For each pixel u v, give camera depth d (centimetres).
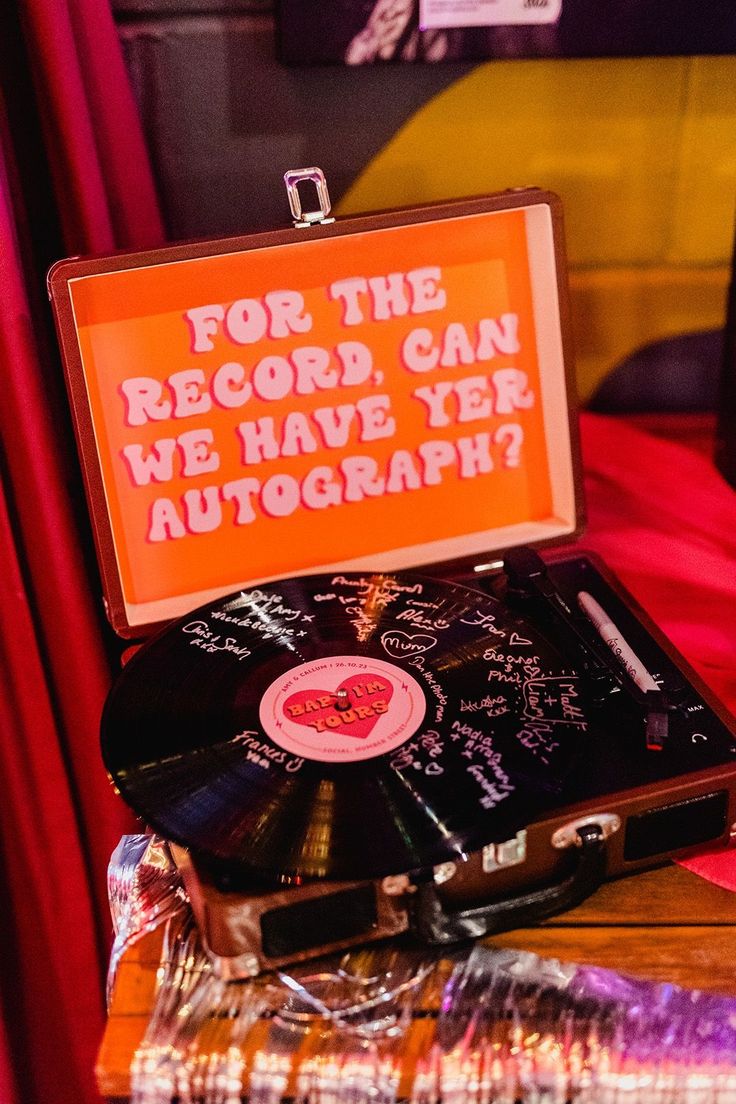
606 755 64
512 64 92
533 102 94
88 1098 105
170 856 67
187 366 77
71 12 79
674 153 96
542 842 60
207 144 94
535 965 60
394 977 59
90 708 89
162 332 76
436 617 72
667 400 107
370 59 89
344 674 67
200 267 75
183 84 91
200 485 79
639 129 95
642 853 64
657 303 103
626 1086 55
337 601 73
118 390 76
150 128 92
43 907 96
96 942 100
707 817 64
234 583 82
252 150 94
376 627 71
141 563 80
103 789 91
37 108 80
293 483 82
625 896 64
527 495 87
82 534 92
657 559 90
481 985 59
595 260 101
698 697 69
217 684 66
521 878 61
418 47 88
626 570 89
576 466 86
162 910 63
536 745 62
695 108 94
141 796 59
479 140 95
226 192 96
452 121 94
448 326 82
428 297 81
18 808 92
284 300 77
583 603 77
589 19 88
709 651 81
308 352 79
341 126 94
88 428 75
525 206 80
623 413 107
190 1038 57
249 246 75
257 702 65
